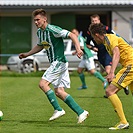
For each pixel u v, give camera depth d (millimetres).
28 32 64625
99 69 48781
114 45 18531
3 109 25125
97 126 19766
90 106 26266
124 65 18906
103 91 34594
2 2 63125
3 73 49188
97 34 18844
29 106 26328
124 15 62906
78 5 62375
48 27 20078
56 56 20234
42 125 20047
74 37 19609
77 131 18547
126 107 25906
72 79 45000
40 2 63375
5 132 18453
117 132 18250
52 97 20453
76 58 49938
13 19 64500
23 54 21625
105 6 62500
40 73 48750
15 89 36344
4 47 64500
